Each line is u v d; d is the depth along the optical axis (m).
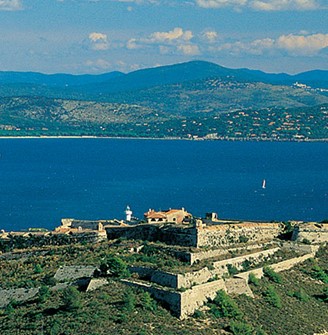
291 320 135.25
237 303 136.00
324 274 156.50
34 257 168.50
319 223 179.75
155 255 153.75
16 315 128.75
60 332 117.31
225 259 149.50
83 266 149.12
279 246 165.88
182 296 126.75
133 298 127.38
